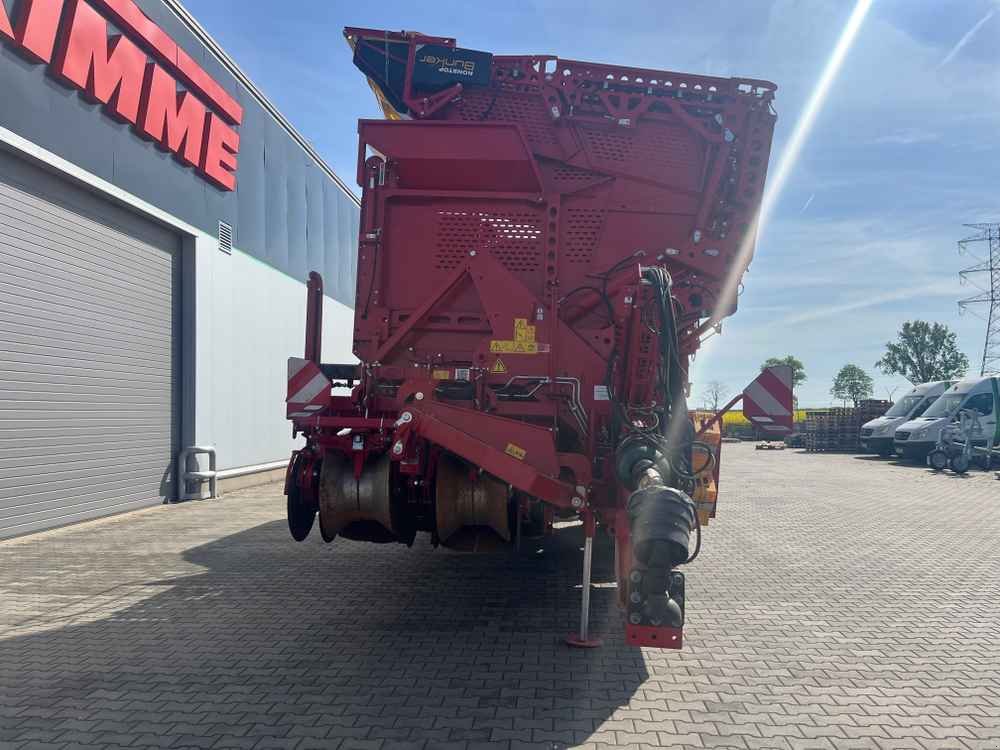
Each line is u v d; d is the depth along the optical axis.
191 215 11.49
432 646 4.78
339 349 18.92
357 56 5.99
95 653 4.61
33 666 4.37
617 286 5.69
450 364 5.73
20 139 7.79
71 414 9.07
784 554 7.97
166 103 10.41
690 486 4.57
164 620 5.31
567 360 5.56
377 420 4.95
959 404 21.47
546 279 5.71
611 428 5.18
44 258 8.54
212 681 4.13
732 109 5.94
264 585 6.35
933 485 15.52
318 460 5.37
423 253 5.79
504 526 5.00
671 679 4.23
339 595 6.05
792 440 33.50
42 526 8.65
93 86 8.83
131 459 10.38
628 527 4.36
